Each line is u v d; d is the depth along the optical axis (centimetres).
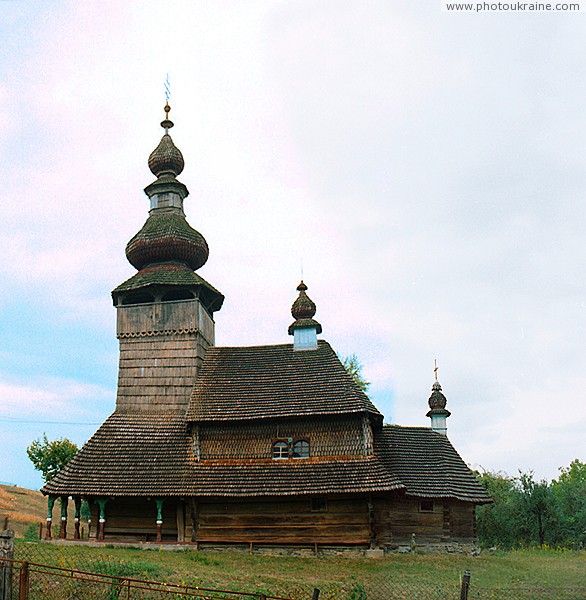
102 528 2316
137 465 2388
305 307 2800
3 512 3650
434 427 2694
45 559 1653
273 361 2673
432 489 2389
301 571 1775
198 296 2727
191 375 2622
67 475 2366
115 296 2784
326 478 2231
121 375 2659
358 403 2344
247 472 2314
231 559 2039
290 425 2402
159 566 1672
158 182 3016
